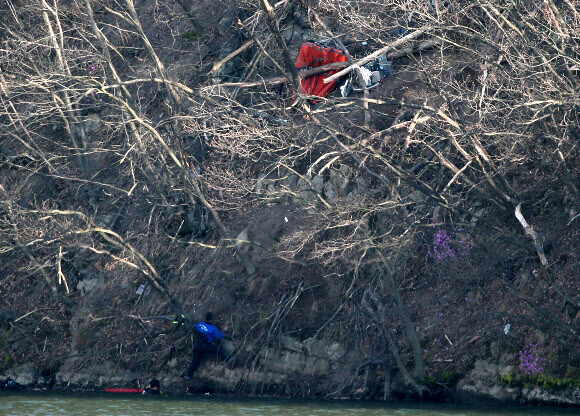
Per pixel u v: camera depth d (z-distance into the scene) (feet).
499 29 45.62
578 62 39.86
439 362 47.91
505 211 50.80
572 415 38.65
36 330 66.44
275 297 57.00
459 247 50.62
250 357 54.60
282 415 41.29
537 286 46.83
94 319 61.72
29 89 67.82
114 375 59.98
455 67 56.59
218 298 59.62
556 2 49.98
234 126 49.42
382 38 60.90
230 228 63.87
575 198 46.80
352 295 52.75
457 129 46.93
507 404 43.60
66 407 46.93
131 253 58.90
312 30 69.46
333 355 51.78
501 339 46.03
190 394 55.26
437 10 44.78
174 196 67.21
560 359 42.91
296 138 49.32
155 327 61.05
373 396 48.85
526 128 43.09
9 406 47.78
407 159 52.95
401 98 61.82
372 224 52.65
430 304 50.52
